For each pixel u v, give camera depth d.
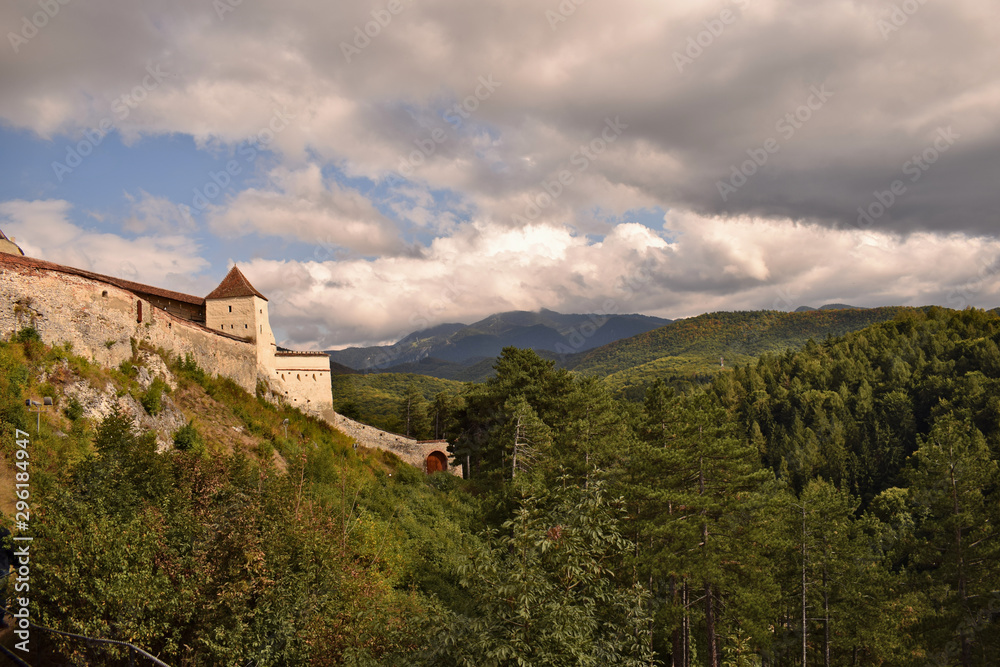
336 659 17.62
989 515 42.03
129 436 19.69
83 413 28.34
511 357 56.53
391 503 41.56
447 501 51.41
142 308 38.66
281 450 40.28
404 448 72.00
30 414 25.16
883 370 147.62
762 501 36.34
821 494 45.41
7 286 29.70
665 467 34.97
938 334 150.50
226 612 15.23
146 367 36.78
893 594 45.84
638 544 34.25
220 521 16.58
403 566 31.62
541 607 13.85
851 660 45.44
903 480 105.25
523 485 28.05
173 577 15.22
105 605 13.78
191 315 53.84
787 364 172.00
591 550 15.97
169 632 14.97
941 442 45.75
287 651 16.02
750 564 33.28
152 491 18.05
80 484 17.17
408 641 17.14
